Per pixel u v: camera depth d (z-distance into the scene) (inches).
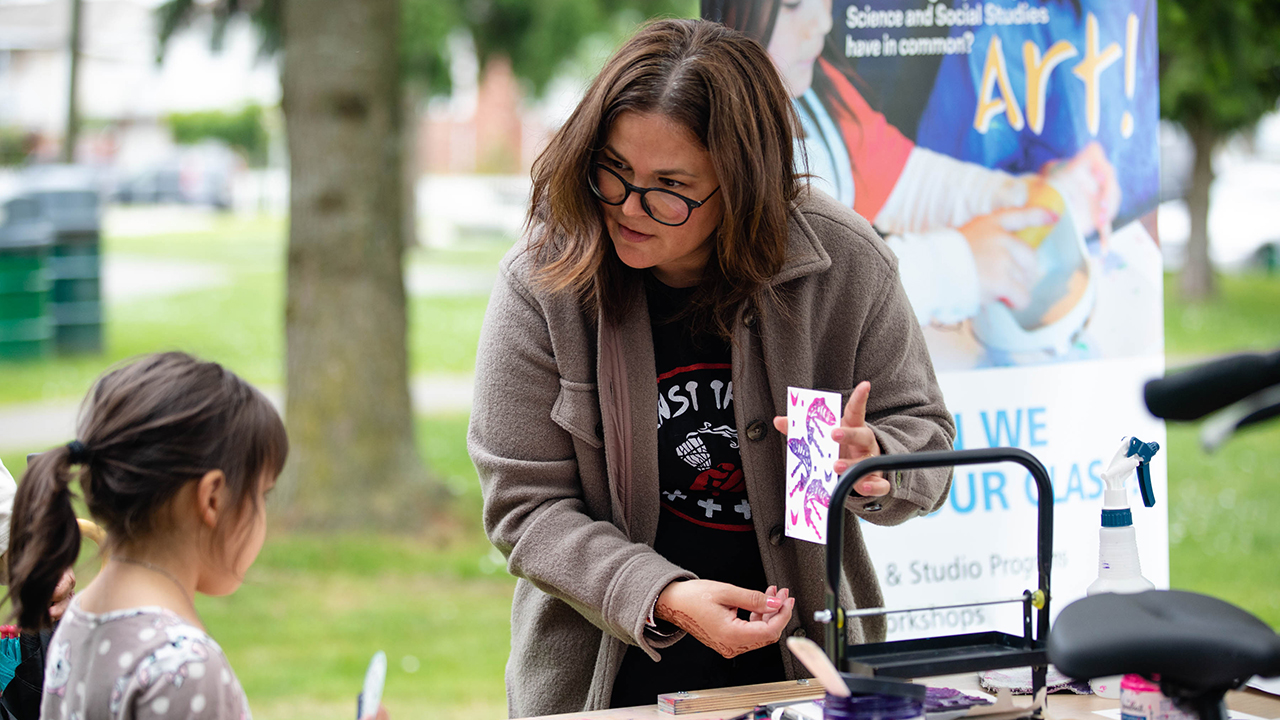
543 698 76.0
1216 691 48.3
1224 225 784.9
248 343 506.9
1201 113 459.8
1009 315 101.6
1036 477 57.9
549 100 682.8
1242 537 265.6
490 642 203.3
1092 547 104.7
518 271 73.9
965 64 98.3
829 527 56.1
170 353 58.6
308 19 252.2
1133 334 105.0
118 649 53.4
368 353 261.6
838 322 73.9
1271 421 45.2
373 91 255.0
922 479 71.1
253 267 788.0
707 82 64.5
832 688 52.4
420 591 231.5
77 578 70.2
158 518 55.2
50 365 444.8
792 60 94.3
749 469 72.5
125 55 1285.7
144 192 1275.8
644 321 72.6
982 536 102.0
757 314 71.3
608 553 69.4
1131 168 104.0
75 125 584.1
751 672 75.4
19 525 54.2
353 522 258.7
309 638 203.2
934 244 99.4
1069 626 48.9
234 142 1328.7
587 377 72.9
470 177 1414.9
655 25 68.3
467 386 455.8
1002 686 62.3
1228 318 562.3
